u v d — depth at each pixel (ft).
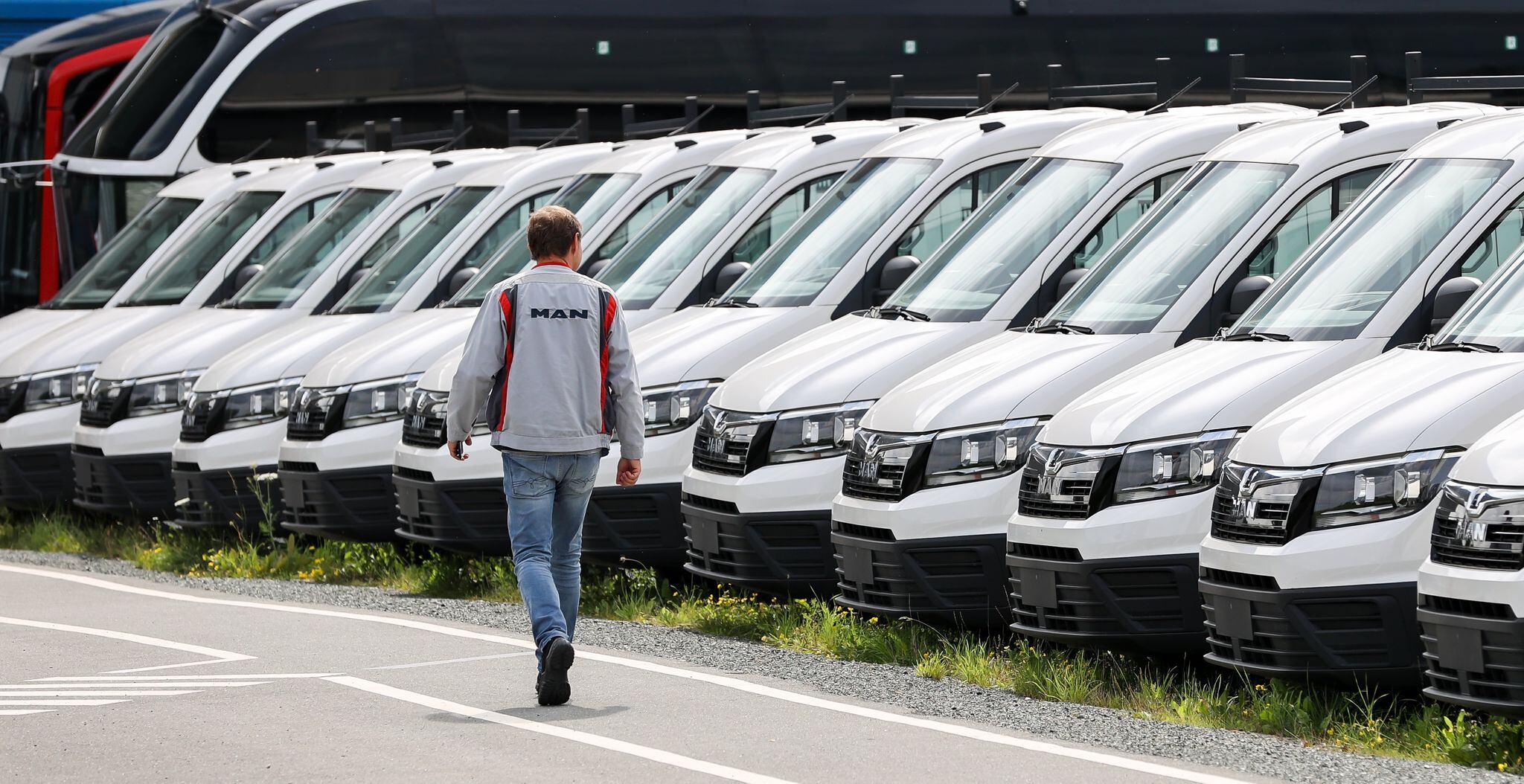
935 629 84.84
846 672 79.82
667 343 100.99
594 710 67.92
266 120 191.21
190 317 140.87
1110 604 75.41
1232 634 70.28
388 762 59.00
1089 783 56.03
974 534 82.23
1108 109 112.98
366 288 131.13
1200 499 74.84
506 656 80.48
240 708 68.74
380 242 137.59
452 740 62.39
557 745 61.46
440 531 105.91
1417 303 77.51
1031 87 197.88
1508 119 83.15
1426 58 192.65
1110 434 76.48
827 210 107.14
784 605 93.81
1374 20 192.44
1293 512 68.54
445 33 198.70
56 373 142.92
